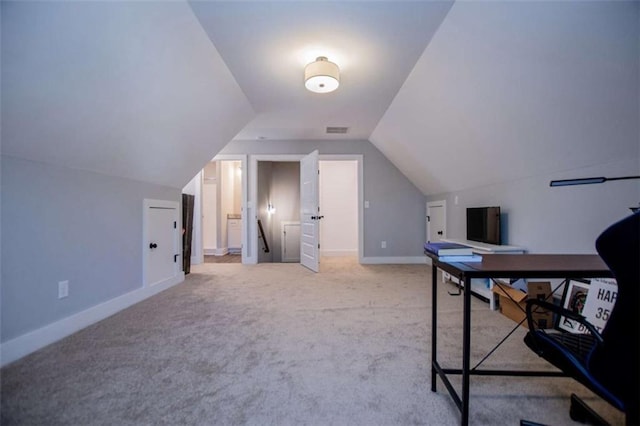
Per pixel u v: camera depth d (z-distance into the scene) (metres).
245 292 3.06
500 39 1.68
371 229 4.95
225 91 2.67
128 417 1.16
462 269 1.08
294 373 1.49
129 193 2.63
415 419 1.16
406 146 3.93
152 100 2.05
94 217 2.21
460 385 1.40
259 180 5.71
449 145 3.09
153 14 1.58
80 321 2.05
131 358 1.63
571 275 1.03
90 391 1.32
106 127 1.94
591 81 1.51
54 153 1.80
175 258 3.43
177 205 3.47
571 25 1.37
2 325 1.56
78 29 1.35
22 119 1.48
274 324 2.15
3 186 1.56
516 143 2.31
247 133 4.47
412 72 2.48
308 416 1.17
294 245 6.48
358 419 1.16
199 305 2.61
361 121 3.84
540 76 1.69
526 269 1.06
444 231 4.25
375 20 1.83
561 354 0.93
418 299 2.79
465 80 2.15
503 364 1.57
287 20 1.83
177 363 1.58
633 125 1.54
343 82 2.69
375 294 2.97
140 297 2.75
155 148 2.54
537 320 2.04
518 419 1.16
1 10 1.13
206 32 1.94
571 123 1.79
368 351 1.72
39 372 1.48
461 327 2.09
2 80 1.29
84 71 1.52
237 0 1.67
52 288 1.85
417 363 1.59
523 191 2.61
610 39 1.31
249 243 4.92
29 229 1.70
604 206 1.86
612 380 0.77
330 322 2.19
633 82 1.38
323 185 6.25
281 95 2.99
